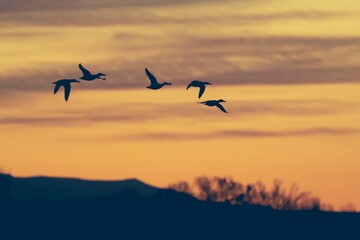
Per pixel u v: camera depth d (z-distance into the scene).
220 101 102.69
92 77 102.00
